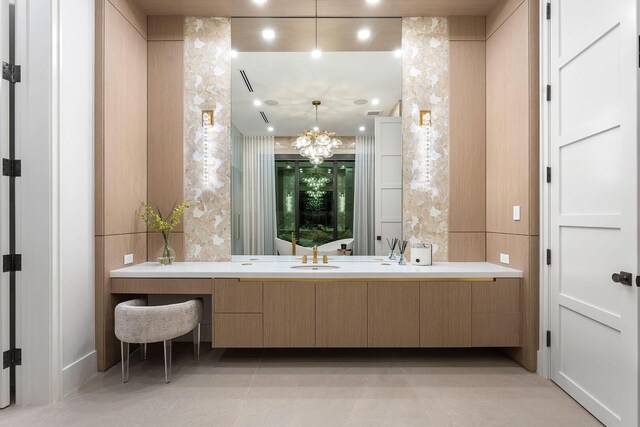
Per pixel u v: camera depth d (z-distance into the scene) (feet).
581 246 7.22
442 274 8.91
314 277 8.89
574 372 7.43
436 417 6.77
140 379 8.33
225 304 8.93
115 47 9.14
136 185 10.17
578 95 7.32
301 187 11.09
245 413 6.89
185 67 10.92
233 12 10.75
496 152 10.18
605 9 6.54
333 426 6.47
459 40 10.87
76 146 8.00
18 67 7.23
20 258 7.23
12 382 7.43
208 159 10.94
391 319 8.93
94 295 8.62
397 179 11.02
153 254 10.80
